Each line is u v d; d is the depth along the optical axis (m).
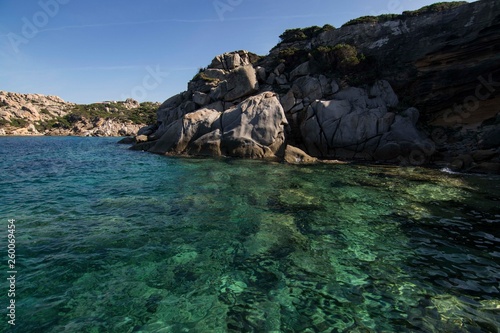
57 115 110.88
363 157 22.45
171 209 9.48
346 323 4.38
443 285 5.35
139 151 28.31
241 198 10.78
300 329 4.25
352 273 5.77
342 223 8.39
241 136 22.67
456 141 21.70
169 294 5.06
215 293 5.10
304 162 19.95
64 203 10.14
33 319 4.38
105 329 4.21
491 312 4.59
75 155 25.61
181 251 6.62
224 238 7.34
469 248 6.86
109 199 10.64
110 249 6.66
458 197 11.02
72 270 5.74
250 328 4.25
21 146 38.66
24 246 6.72
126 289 5.18
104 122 100.81
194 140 24.70
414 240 7.29
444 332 4.17
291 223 8.37
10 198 10.76
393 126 21.73
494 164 16.56
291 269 5.91
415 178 14.48
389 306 4.76
